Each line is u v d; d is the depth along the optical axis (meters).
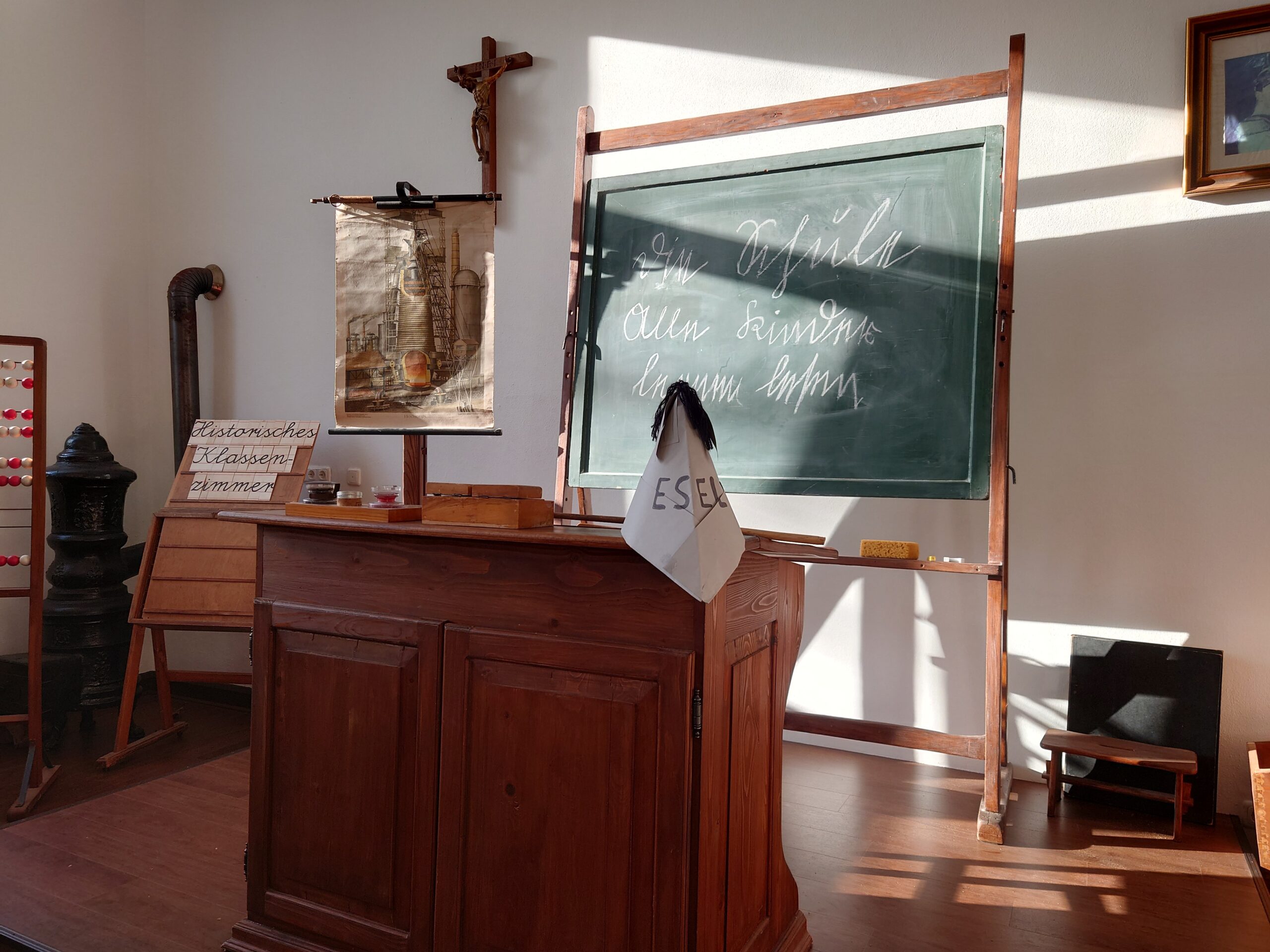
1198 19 3.00
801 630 2.14
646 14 3.85
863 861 2.58
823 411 2.98
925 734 2.89
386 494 2.13
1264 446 2.97
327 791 1.92
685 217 3.26
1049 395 3.26
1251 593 2.98
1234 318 3.01
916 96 2.89
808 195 3.10
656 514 1.54
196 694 4.53
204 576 3.67
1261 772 2.52
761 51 3.66
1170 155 3.09
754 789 1.86
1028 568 3.30
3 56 4.13
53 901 2.30
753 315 3.13
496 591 1.77
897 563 2.83
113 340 4.66
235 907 2.28
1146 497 3.12
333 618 1.93
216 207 4.74
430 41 4.26
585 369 3.33
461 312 2.28
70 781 3.23
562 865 1.67
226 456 4.00
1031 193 3.28
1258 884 2.47
